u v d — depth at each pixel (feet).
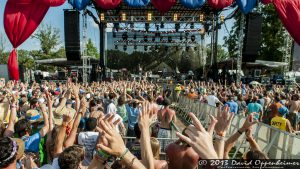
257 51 64.39
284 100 36.22
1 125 16.07
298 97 29.35
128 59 115.44
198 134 5.01
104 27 92.48
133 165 5.92
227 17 78.89
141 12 87.76
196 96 52.80
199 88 60.70
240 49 70.85
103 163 6.44
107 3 56.18
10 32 45.19
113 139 5.97
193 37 100.78
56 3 46.16
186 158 8.07
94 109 22.71
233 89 52.85
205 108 41.93
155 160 9.29
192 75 111.75
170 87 81.92
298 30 52.65
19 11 45.09
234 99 38.19
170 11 85.76
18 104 29.14
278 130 20.53
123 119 26.40
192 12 86.99
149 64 118.32
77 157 8.54
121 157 5.97
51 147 11.57
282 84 87.35
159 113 22.71
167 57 118.52
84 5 56.70
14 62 45.65
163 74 118.52
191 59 118.01
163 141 21.79
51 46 177.68
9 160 8.19
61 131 10.73
